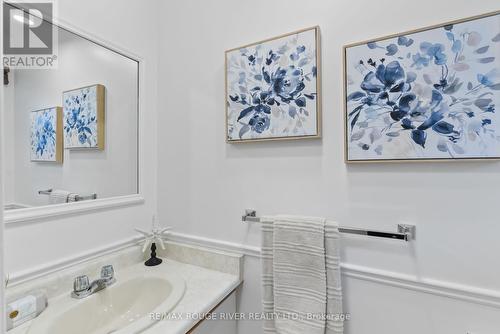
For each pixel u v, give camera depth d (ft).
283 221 3.51
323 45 3.49
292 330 3.36
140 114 4.54
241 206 4.08
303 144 3.62
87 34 3.73
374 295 3.24
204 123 4.38
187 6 4.55
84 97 3.77
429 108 2.90
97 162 3.92
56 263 3.35
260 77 3.82
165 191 4.79
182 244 4.53
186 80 4.55
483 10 2.71
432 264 2.97
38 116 3.30
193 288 3.60
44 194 3.31
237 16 4.09
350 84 3.27
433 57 2.88
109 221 4.07
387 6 3.14
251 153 3.99
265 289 3.60
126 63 4.34
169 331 2.68
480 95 2.69
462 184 2.83
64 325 2.92
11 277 2.92
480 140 2.69
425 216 2.99
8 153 3.04
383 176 3.19
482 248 2.76
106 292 3.44
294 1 3.67
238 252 4.09
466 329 2.83
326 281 3.26
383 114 3.11
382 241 3.21
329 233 3.26
